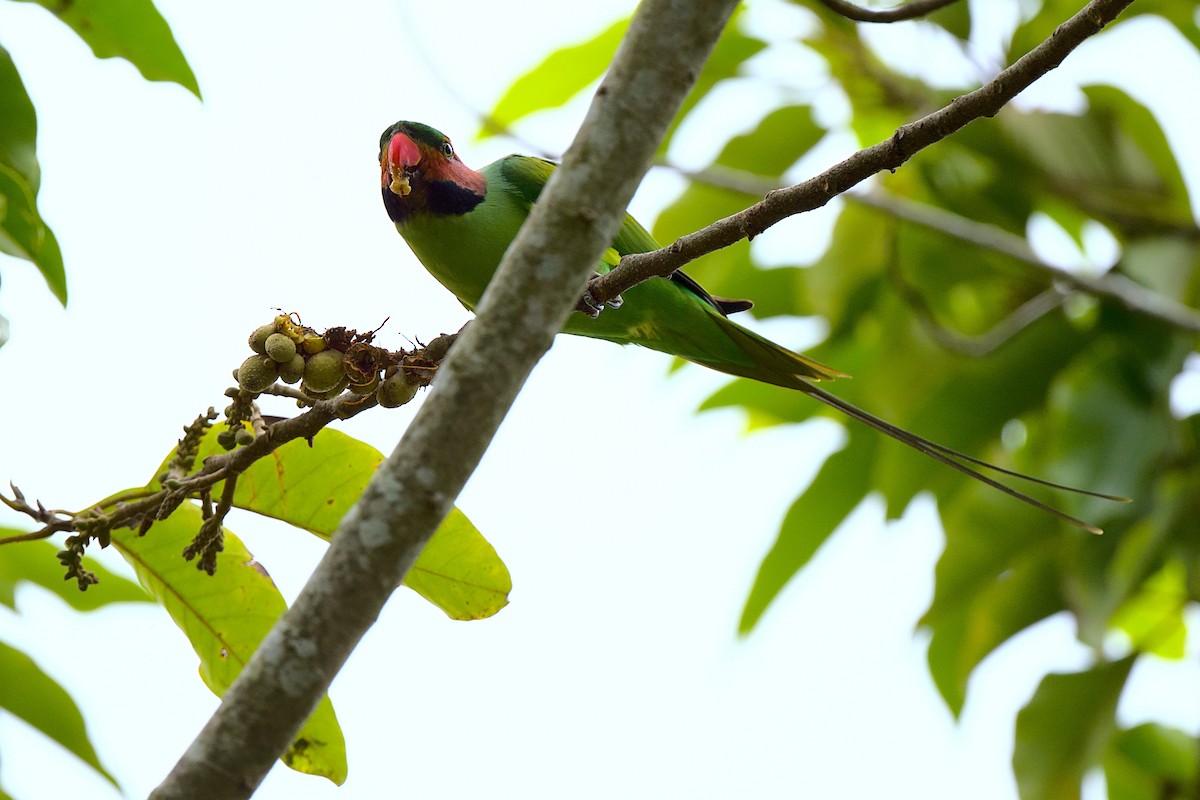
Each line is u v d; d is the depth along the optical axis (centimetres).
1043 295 1153
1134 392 1068
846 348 1280
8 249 736
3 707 797
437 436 442
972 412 1161
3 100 725
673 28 461
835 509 1228
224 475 625
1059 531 1091
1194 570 1047
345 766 719
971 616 1149
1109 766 1145
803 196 612
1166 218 1152
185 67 827
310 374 612
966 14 1129
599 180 457
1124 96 1138
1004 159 1141
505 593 730
